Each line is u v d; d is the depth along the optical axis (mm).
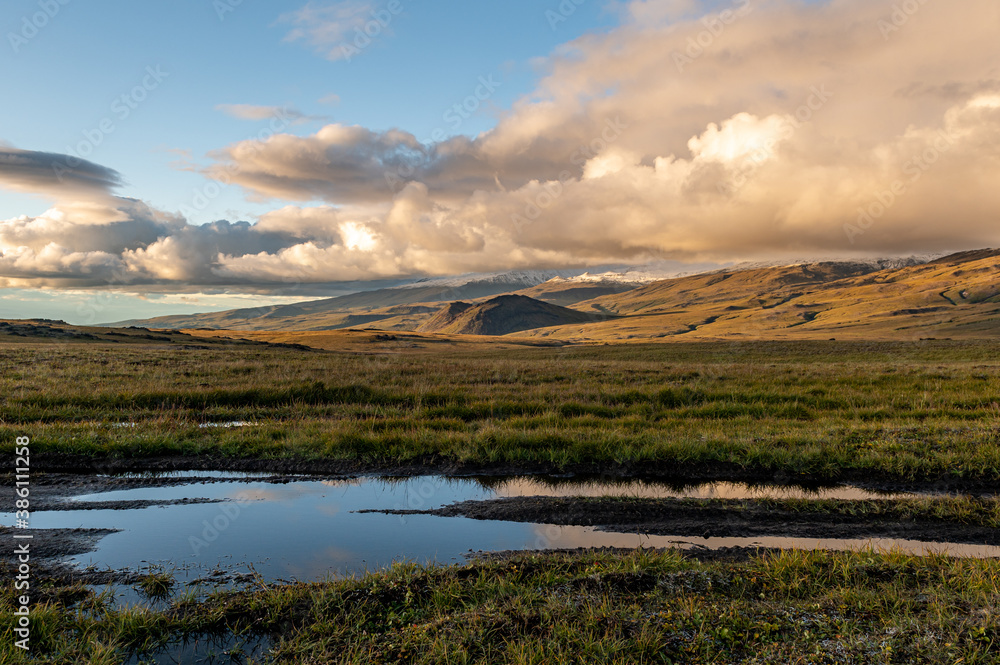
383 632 5641
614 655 4949
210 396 19219
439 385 22328
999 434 12727
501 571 6934
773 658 4840
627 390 20203
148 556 7773
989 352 48469
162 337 107562
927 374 24578
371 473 11977
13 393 19219
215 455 12852
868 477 11211
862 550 7359
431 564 7285
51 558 7660
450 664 4926
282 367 28328
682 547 8133
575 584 6449
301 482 11383
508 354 73000
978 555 7812
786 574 6668
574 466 12219
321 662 5066
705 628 5328
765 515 9234
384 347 152625
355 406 18469
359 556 7844
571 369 28719
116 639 5492
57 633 5586
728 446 12594
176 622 5836
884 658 4754
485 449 12766
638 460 12227
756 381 23203
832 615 5562
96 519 9211
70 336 89438
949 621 5230
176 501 10148
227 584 6895
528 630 5480
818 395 19609
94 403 18250
